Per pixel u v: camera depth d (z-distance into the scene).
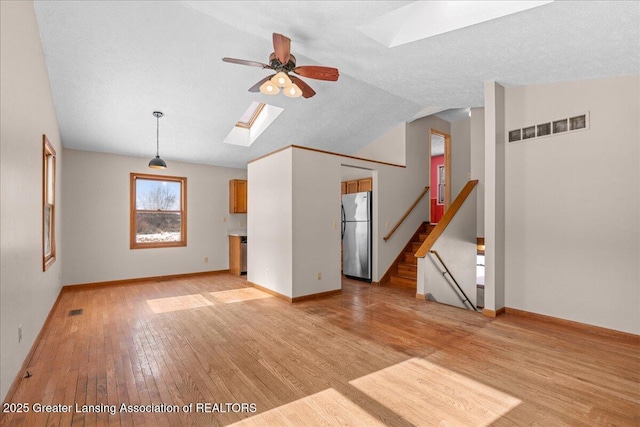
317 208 4.64
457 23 2.47
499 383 2.16
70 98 3.93
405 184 6.07
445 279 4.67
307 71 2.86
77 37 3.10
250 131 5.85
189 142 5.48
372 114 5.50
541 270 3.49
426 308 4.00
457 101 4.51
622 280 2.95
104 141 5.09
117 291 4.99
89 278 5.29
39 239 2.96
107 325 3.37
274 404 1.92
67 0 2.73
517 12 2.19
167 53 3.46
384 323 3.42
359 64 3.52
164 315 3.73
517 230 3.68
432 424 1.73
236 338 3.00
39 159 2.95
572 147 3.26
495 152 3.66
